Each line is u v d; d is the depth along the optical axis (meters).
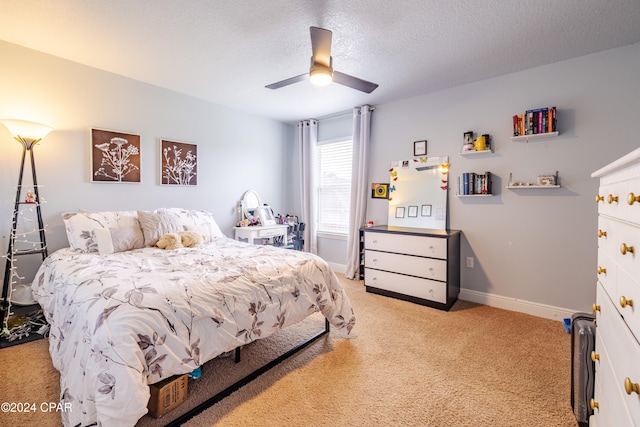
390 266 3.22
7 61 2.36
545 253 2.70
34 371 1.79
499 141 2.90
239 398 1.60
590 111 2.46
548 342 2.22
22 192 2.45
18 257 2.47
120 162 2.98
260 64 2.71
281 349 2.11
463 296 3.18
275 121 4.59
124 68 2.81
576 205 2.54
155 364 1.27
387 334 2.37
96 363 1.17
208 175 3.75
